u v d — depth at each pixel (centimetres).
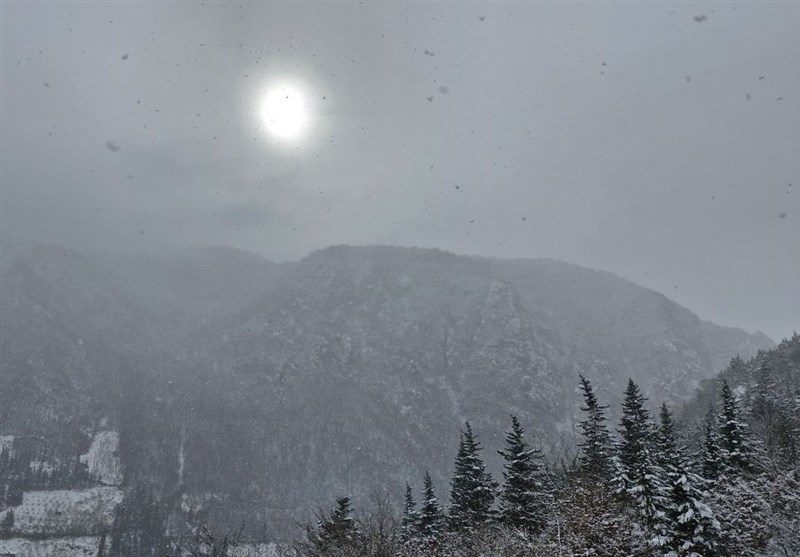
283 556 3069
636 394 3619
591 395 3994
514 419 4162
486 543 3038
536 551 2434
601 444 3797
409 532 4038
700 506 1898
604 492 2670
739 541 2184
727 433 3650
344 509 3139
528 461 3997
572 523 2430
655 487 2455
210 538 2891
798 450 3584
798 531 2109
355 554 2611
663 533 2033
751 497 2347
